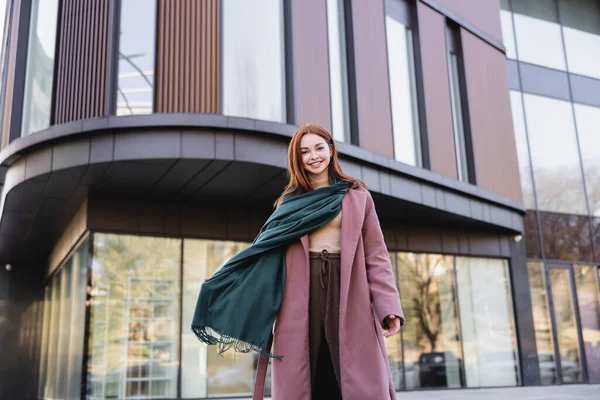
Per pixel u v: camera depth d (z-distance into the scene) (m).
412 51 13.05
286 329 2.26
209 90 9.52
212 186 10.04
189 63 9.57
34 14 11.25
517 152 16.17
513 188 14.55
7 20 12.84
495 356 13.74
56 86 10.09
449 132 13.07
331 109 10.55
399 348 12.34
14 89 11.03
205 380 10.40
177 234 10.62
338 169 2.57
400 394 11.17
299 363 2.21
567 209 16.45
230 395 10.52
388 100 11.74
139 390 9.93
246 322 2.24
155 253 10.46
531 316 14.52
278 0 10.47
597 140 17.77
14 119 10.86
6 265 15.19
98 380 9.71
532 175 16.22
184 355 10.34
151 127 8.84
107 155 8.80
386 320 2.27
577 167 17.06
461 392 11.68
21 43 11.28
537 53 17.59
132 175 9.41
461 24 14.36
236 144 8.99
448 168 12.80
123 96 9.40
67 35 10.21
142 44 9.62
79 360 10.02
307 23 10.55
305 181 2.49
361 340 2.23
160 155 8.73
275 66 10.16
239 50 9.92
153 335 10.19
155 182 9.77
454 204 12.37
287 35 10.33
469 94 14.11
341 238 2.36
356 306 2.27
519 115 16.61
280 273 2.34
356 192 2.49
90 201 10.15
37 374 14.62
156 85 9.41
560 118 17.30
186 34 9.67
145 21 9.73
